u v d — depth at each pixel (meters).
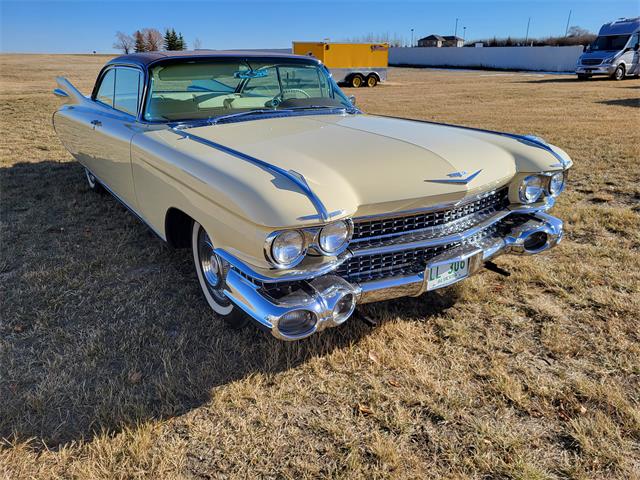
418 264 2.56
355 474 1.93
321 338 2.79
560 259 3.74
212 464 1.99
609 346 2.70
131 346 2.70
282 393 2.38
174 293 3.26
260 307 2.13
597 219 4.52
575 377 2.47
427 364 2.59
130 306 3.10
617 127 9.62
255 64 3.61
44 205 5.03
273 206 2.03
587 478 1.91
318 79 3.96
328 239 2.14
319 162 2.43
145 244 4.04
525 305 3.13
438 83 25.66
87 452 2.03
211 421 2.21
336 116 3.56
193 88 3.39
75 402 2.28
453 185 2.47
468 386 2.42
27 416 2.21
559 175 3.01
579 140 8.27
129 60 3.73
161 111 3.33
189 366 2.55
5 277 3.49
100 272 3.54
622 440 2.07
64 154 7.47
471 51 44.09
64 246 4.01
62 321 2.94
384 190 2.33
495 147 2.96
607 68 23.20
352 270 2.43
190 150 2.67
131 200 3.62
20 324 2.91
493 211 2.89
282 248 2.06
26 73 28.50
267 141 2.75
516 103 14.97
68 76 25.48
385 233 2.46
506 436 2.10
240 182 2.19
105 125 3.85
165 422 2.19
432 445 2.08
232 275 2.28
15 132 9.38
